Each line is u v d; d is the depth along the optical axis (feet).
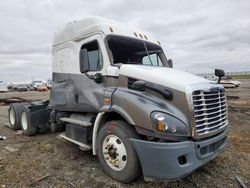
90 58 14.98
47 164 14.28
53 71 19.10
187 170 10.01
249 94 74.54
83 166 14.01
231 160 14.99
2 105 49.42
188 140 10.41
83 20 15.78
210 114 11.30
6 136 21.90
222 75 14.05
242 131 23.49
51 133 22.89
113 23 15.30
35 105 22.48
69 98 16.74
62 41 17.78
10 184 11.68
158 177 10.23
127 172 11.39
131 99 11.39
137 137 11.23
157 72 12.38
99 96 13.69
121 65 13.33
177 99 10.73
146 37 17.02
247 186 11.73
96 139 13.47
